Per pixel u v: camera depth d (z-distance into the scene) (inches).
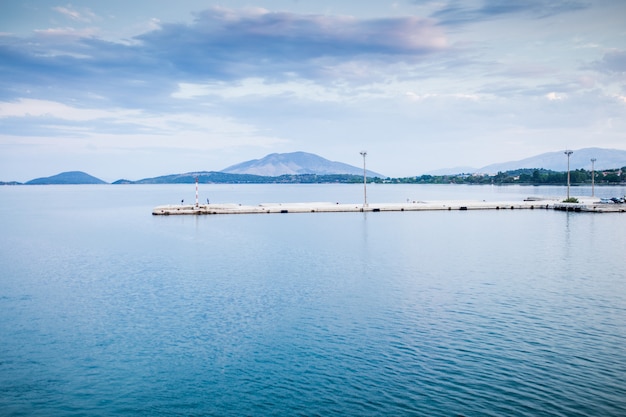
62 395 1204.5
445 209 6776.6
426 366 1315.2
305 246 3457.2
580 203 6747.1
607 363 1317.7
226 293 2095.2
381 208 6692.9
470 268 2583.7
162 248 3476.9
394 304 1886.1
